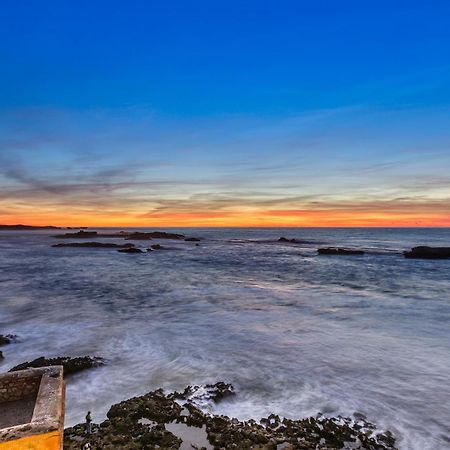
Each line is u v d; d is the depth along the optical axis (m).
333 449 8.73
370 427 9.86
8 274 41.97
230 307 25.20
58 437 5.47
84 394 12.02
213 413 10.59
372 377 13.27
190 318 22.19
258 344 17.11
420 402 11.39
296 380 13.09
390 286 33.75
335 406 11.16
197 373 13.74
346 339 17.73
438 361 14.71
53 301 27.12
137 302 26.91
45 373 7.15
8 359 15.35
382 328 19.61
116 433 9.20
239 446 8.65
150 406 10.61
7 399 6.98
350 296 28.92
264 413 10.73
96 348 16.66
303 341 17.50
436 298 27.86
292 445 8.81
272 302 26.80
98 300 27.59
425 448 9.00
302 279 38.69
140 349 16.48
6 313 23.33
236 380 13.10
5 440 5.12
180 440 8.95
